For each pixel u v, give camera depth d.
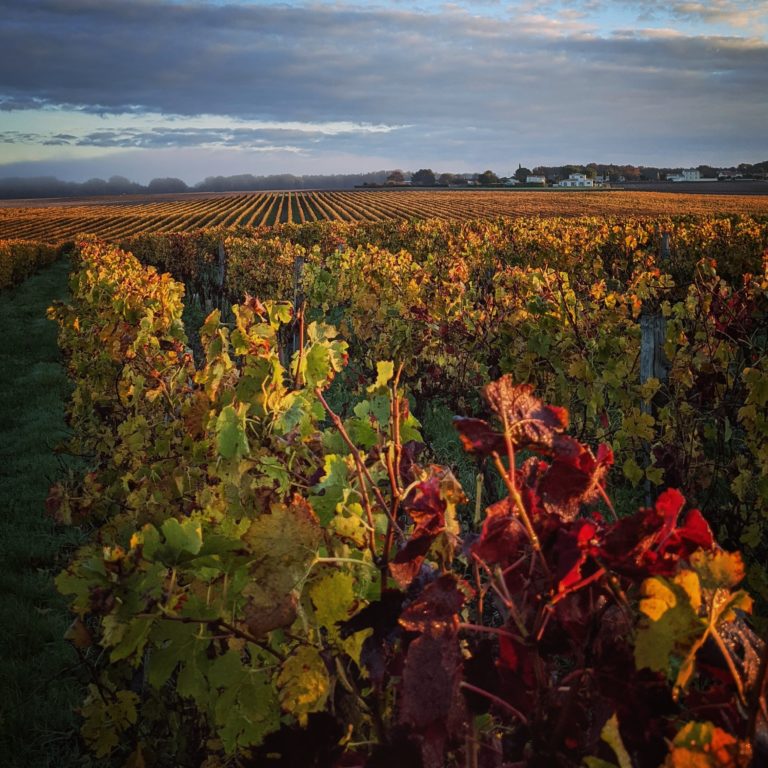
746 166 188.00
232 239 21.44
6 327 16.36
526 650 1.12
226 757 1.93
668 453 4.14
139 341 4.57
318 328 2.14
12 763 2.89
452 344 6.80
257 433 2.15
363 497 1.55
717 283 4.71
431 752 1.15
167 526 1.44
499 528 1.07
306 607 1.45
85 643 1.96
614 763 1.03
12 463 6.57
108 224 73.62
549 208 71.50
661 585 0.94
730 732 0.95
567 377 5.29
